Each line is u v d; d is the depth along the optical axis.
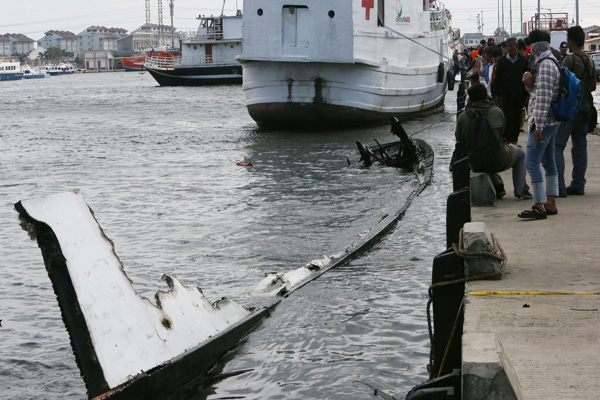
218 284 9.80
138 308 6.25
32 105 55.56
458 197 8.82
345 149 25.08
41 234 5.68
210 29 87.19
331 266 9.98
